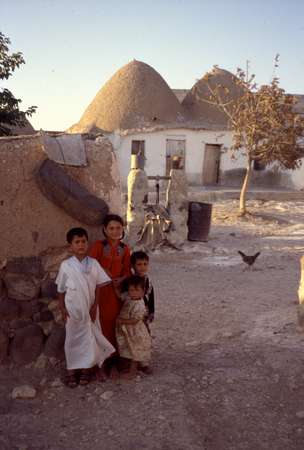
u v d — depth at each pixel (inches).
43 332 191.6
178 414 159.2
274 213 774.5
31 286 189.5
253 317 265.0
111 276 187.9
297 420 157.6
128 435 149.2
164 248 487.5
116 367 192.7
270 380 180.9
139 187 484.7
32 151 186.2
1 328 188.7
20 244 187.3
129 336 183.8
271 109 671.1
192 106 1169.4
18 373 186.4
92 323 180.4
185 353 215.3
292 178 1080.2
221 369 191.5
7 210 184.4
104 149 197.9
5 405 167.5
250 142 705.0
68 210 186.5
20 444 145.6
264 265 419.5
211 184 1127.0
